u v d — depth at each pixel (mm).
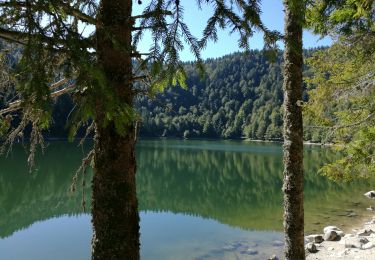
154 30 3131
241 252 12445
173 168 42406
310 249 11281
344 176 7797
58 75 2656
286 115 5668
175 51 3188
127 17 3012
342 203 20672
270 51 3539
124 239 2945
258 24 3279
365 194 23281
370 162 7531
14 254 12492
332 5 6742
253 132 127500
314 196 23125
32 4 2178
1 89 3260
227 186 30656
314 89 7738
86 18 2607
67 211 19125
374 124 7527
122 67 2963
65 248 13172
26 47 2092
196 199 24484
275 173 39094
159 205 22141
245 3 3264
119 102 2303
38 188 25406
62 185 26391
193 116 131875
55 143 57875
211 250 12742
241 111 135875
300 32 5305
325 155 54531
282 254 12109
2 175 30219
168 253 12516
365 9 6332
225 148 81312
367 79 7305
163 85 3553
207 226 16375
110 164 2920
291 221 5637
